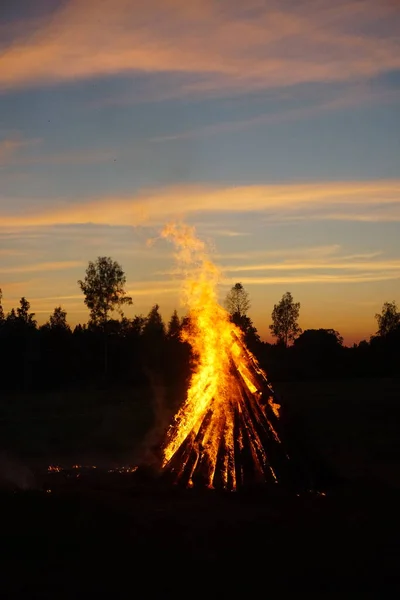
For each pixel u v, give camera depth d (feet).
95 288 205.57
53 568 26.32
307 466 43.24
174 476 43.60
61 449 73.61
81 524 30.96
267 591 24.30
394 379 199.31
